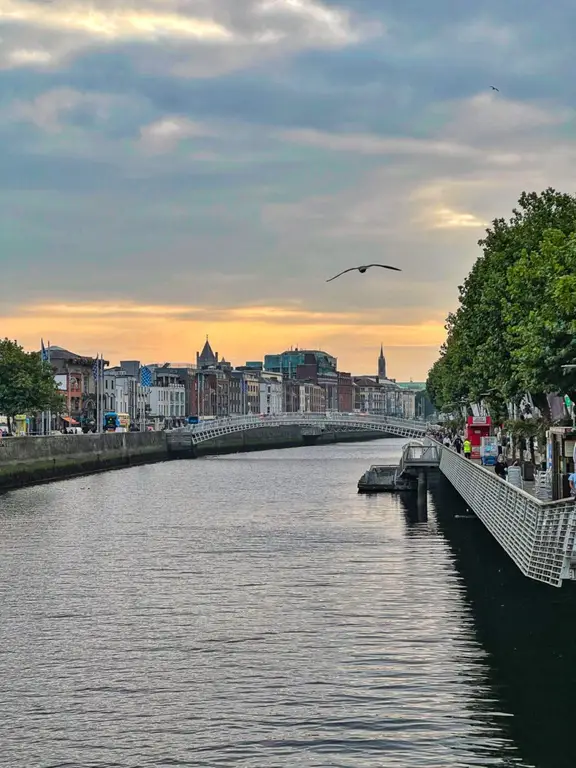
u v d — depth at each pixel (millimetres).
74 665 42250
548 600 52375
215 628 47750
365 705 36688
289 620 49000
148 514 98688
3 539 78812
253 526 87750
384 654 42844
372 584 57781
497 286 81062
